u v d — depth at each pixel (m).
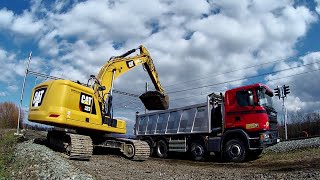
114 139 15.46
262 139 13.25
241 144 13.88
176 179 8.94
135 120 20.11
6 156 12.79
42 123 12.70
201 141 15.63
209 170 11.28
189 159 16.58
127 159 14.52
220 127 14.95
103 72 14.90
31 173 8.66
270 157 14.59
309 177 8.16
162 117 18.23
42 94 12.52
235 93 14.42
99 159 13.41
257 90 13.80
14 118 38.25
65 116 12.08
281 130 34.50
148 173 10.02
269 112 14.02
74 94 12.64
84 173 8.17
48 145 14.24
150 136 18.69
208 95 15.65
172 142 17.05
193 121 16.12
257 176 9.16
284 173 9.31
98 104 13.76
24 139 18.55
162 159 16.77
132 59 16.44
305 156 13.58
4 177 8.94
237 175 9.71
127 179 8.41
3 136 20.69
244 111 13.96
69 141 12.58
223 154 14.46
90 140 12.71
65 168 8.50
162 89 18.41
